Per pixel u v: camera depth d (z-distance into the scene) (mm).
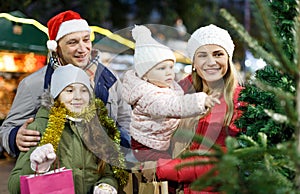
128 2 12633
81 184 2895
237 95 2797
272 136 2258
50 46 3277
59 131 2846
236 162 1630
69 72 2883
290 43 2227
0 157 8133
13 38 7832
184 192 2789
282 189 1623
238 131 2734
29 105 3395
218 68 2812
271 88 1800
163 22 12211
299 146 1646
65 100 2881
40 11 10766
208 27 2883
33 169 2701
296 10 2170
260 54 1770
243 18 13133
